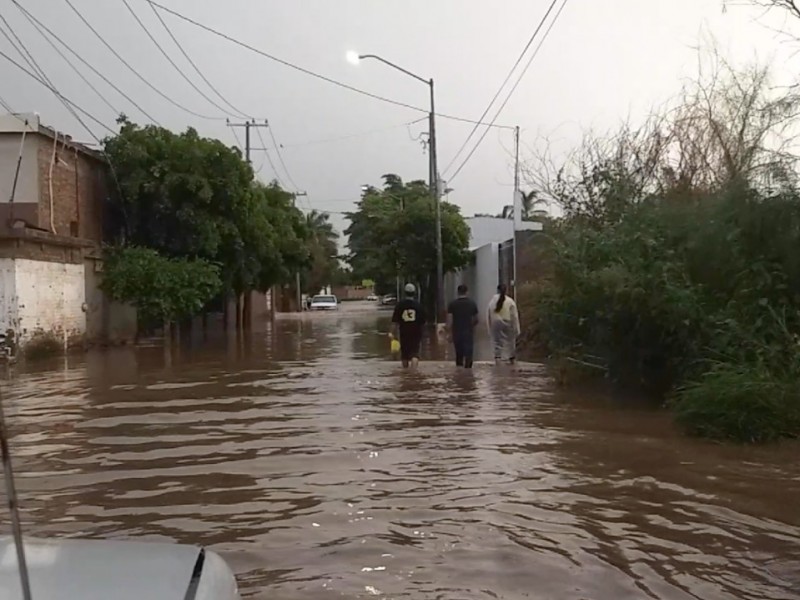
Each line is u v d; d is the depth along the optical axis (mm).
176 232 28672
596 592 4770
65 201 25500
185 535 5934
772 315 10234
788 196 10734
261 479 7547
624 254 12516
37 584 2373
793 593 4754
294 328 38125
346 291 139375
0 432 2203
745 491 6965
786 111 11938
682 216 12344
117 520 6320
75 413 11477
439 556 5406
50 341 22844
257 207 31938
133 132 28641
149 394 13469
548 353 16391
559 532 5902
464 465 8023
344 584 4906
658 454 8422
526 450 8695
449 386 14156
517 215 30188
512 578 5004
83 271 25562
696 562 5277
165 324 27156
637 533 5871
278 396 13047
